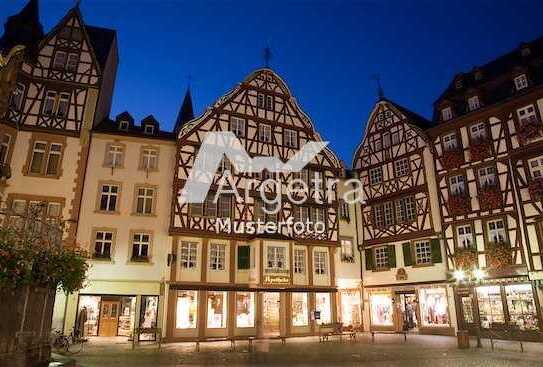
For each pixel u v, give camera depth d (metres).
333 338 19.16
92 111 19.59
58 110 19.28
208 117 21.58
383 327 22.39
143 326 18.25
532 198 17.14
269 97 23.77
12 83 9.23
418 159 22.34
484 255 18.53
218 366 10.70
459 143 20.61
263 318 20.31
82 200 18.66
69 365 8.19
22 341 6.88
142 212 19.52
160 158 20.50
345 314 23.42
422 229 21.28
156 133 21.12
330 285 22.28
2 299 6.39
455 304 19.22
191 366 10.67
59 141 18.81
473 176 19.73
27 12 20.38
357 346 15.46
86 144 19.11
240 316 19.94
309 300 21.41
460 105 21.56
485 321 18.11
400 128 23.64
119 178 19.52
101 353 13.43
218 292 19.75
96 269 18.02
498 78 20.20
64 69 19.66
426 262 20.94
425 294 20.69
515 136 18.52
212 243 20.16
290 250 20.95
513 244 17.64
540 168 17.47
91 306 18.17
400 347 14.91
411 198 22.33
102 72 20.53
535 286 16.44
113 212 18.94
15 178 17.77
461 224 19.70
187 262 19.42
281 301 20.58
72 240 17.73
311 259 22.11
